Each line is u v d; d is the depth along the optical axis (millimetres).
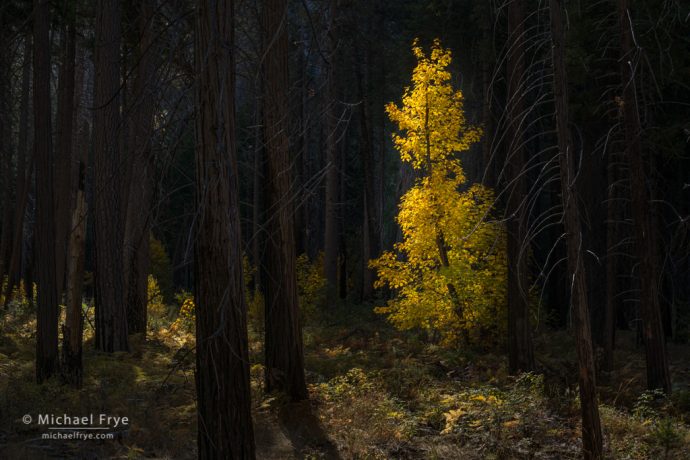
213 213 5590
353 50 27766
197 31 5531
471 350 15695
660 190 18453
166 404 9797
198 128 5551
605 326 14719
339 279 36250
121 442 8344
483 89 19312
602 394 12117
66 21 14750
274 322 10703
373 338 17688
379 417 9953
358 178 39188
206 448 5801
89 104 25609
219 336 5707
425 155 15859
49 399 9930
